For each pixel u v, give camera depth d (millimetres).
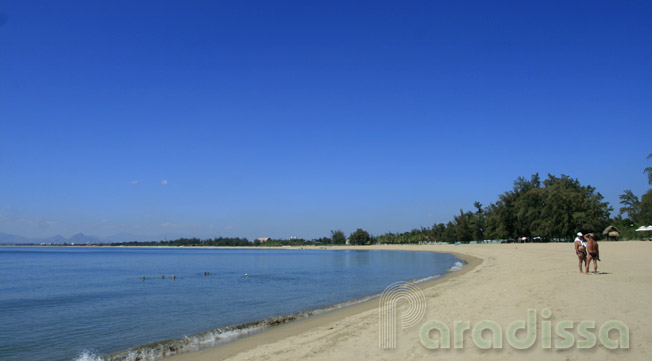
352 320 16094
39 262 92062
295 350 11891
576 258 37719
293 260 94562
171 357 13305
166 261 95375
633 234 73875
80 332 18344
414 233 194000
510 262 40500
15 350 15398
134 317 21766
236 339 15414
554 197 84812
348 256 113938
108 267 71500
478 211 135750
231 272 56156
